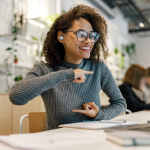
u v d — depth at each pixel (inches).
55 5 187.2
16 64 137.5
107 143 21.9
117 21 313.3
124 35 310.2
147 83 102.3
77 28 46.4
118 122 37.5
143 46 370.0
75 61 50.7
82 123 37.6
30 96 38.4
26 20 142.2
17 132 101.0
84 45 46.1
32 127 52.5
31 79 39.5
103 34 54.1
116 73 280.5
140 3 295.7
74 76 39.2
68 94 47.5
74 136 24.1
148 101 105.0
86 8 49.8
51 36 50.6
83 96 49.3
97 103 51.9
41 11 169.5
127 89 97.7
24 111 103.3
